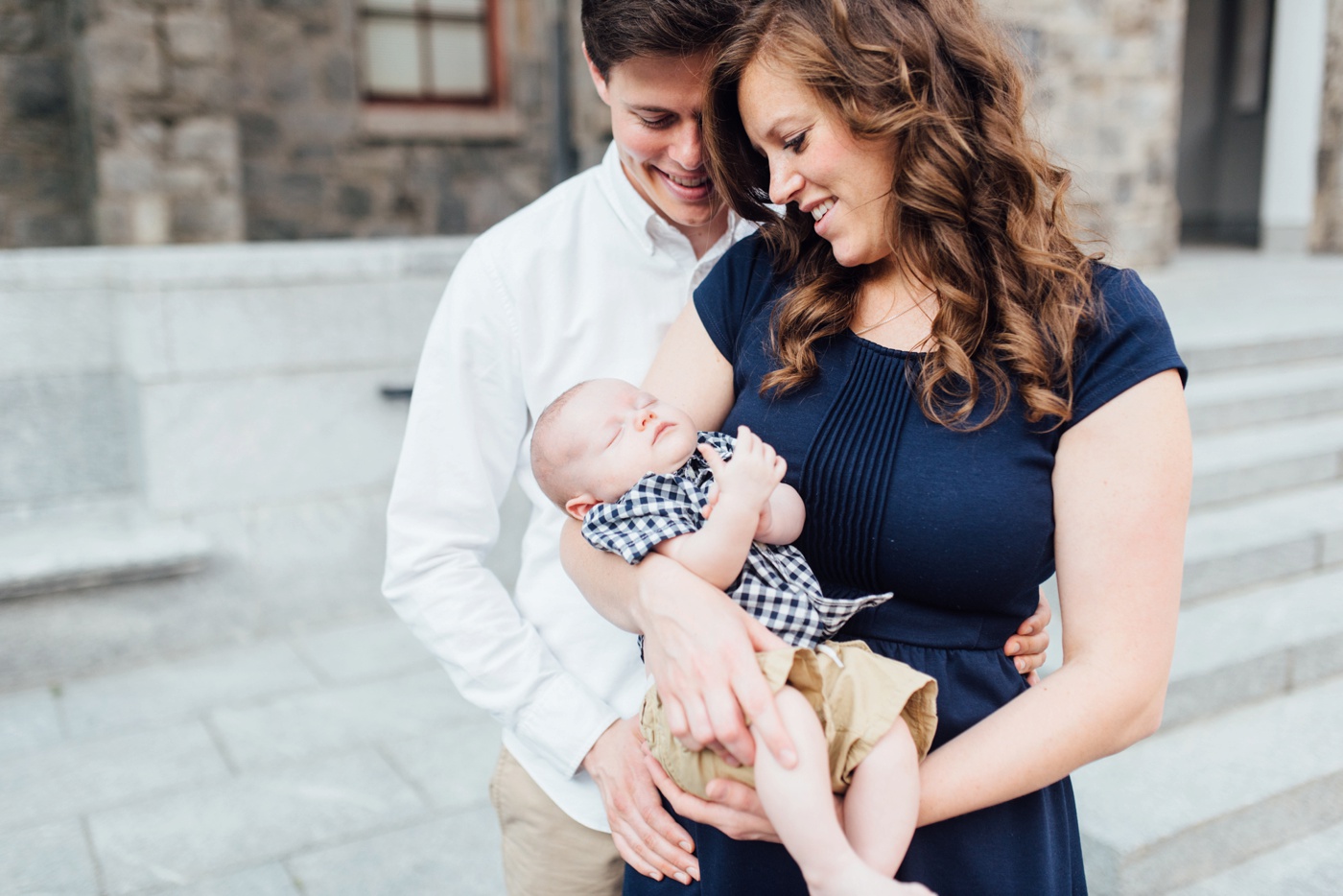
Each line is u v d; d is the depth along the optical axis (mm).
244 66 8383
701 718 1136
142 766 3254
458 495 1548
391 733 3445
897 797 1132
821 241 1389
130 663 3945
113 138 6992
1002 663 1299
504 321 1557
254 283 3951
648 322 1620
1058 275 1224
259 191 8570
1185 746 2977
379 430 4258
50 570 3689
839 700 1163
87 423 4164
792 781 1105
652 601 1203
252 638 4152
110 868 2742
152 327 3830
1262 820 2730
